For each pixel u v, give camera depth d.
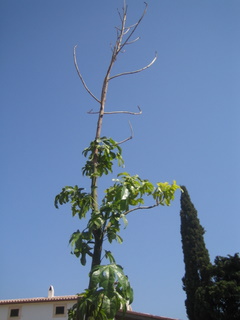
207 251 21.34
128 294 4.36
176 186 5.86
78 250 5.06
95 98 6.42
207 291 17.64
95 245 5.10
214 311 16.84
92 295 4.29
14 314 25.94
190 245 21.61
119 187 5.34
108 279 4.28
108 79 6.55
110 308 4.26
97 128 6.12
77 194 5.63
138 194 5.71
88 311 4.50
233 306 16.59
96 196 5.61
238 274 17.89
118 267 4.49
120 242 5.11
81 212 5.41
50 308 25.84
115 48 6.73
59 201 5.71
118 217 5.14
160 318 14.29
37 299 26.19
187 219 23.02
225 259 19.28
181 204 24.06
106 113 6.31
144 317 14.59
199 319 17.62
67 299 25.81
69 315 5.38
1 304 26.34
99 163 6.01
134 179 5.47
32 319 25.44
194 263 20.59
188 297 19.95
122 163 6.05
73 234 5.06
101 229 5.16
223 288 17.05
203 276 19.31
